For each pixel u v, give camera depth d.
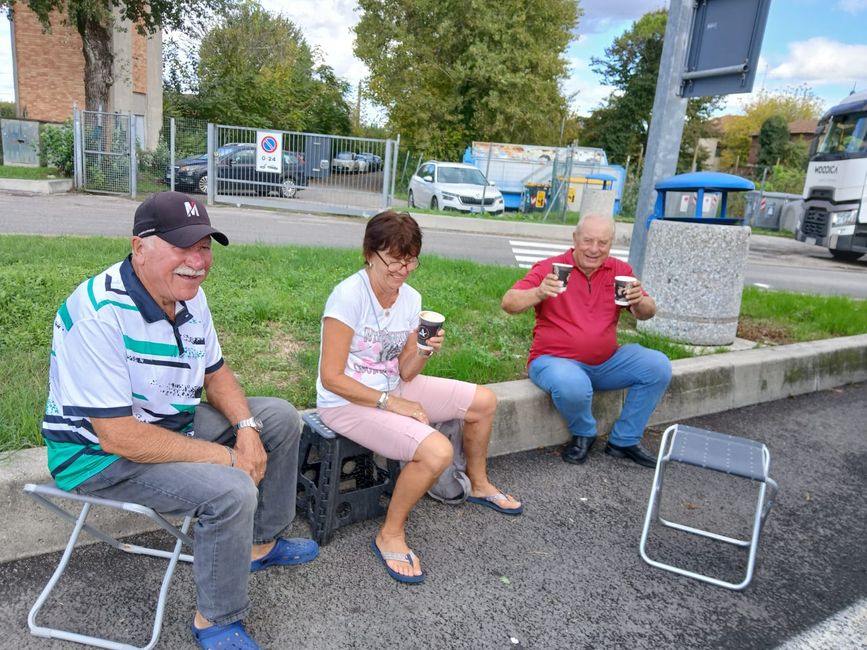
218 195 16.56
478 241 14.65
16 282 5.54
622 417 4.23
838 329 6.98
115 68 22.06
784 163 51.72
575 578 3.00
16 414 3.21
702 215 6.52
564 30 32.81
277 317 5.60
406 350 3.18
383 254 2.85
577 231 3.99
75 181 16.12
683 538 3.42
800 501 3.89
